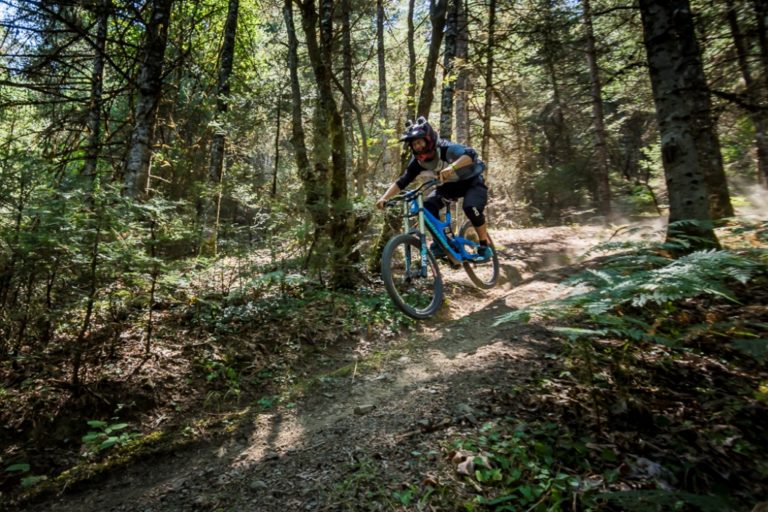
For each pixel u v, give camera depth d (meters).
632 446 2.92
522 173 17.92
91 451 3.54
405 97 10.12
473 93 12.84
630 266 4.08
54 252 4.05
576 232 12.55
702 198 5.68
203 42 12.34
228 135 9.82
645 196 14.52
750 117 8.45
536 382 3.73
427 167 5.07
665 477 2.65
